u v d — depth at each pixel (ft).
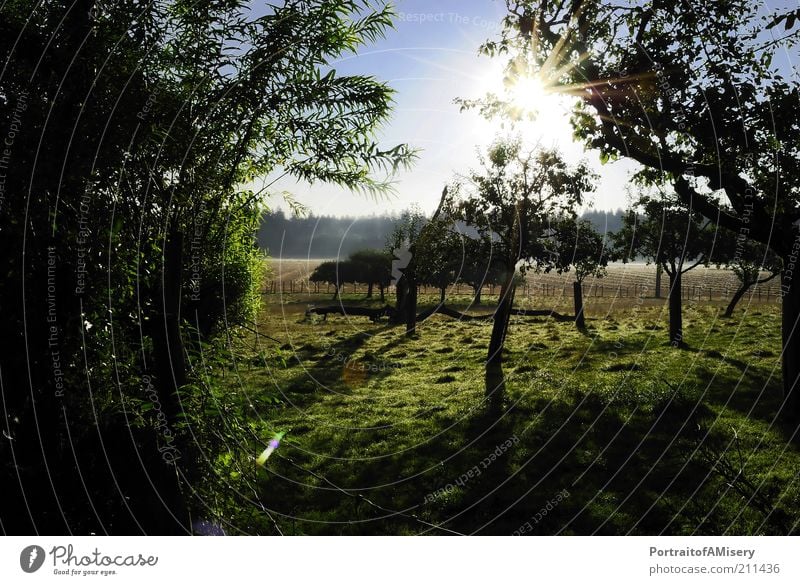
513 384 53.01
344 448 36.91
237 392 16.69
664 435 35.88
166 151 15.96
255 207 25.49
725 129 33.14
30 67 13.34
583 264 67.31
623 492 27.78
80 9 13.79
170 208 15.96
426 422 42.50
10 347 12.28
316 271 139.95
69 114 13.46
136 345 15.75
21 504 12.08
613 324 91.40
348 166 19.66
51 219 12.73
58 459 12.53
